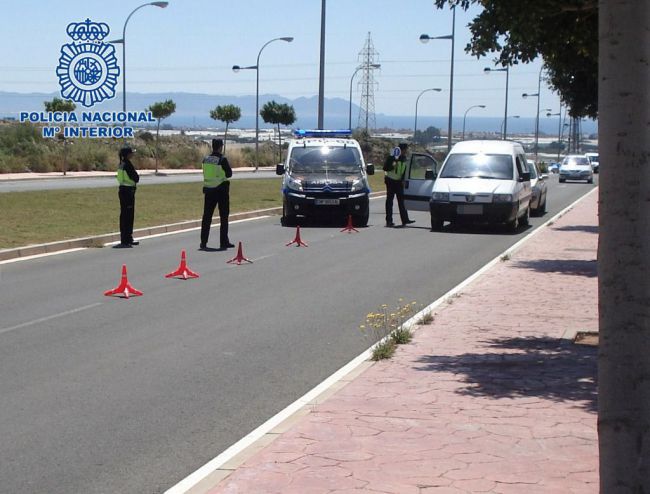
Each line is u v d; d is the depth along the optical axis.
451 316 11.48
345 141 27.16
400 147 25.42
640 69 4.04
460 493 5.28
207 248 19.38
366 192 25.56
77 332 10.60
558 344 9.70
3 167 50.56
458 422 6.75
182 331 10.73
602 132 4.12
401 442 6.25
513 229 23.94
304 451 6.06
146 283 14.43
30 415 7.29
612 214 4.09
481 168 24.59
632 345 4.07
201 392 8.05
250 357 9.44
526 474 5.61
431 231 24.09
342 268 16.52
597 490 5.34
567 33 9.77
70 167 55.03
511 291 13.52
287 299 13.09
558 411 7.06
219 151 19.22
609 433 4.11
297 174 26.00
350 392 7.67
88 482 5.79
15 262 16.70
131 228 19.70
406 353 9.30
